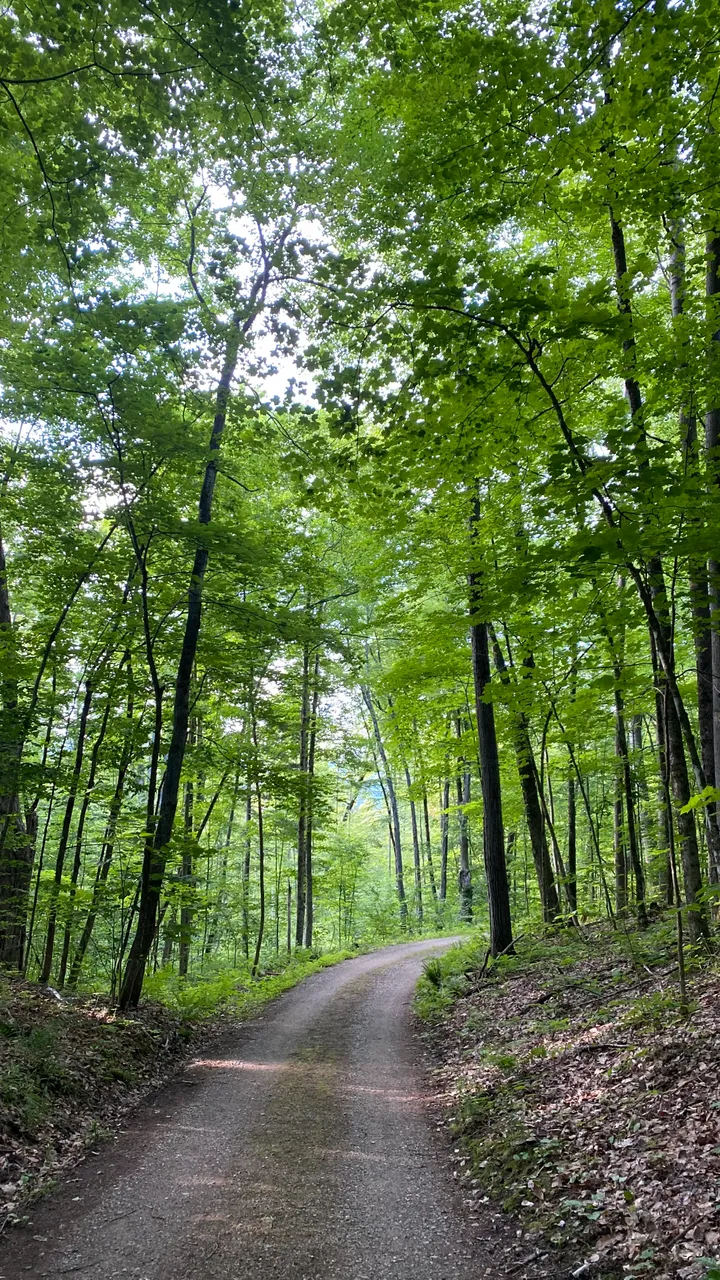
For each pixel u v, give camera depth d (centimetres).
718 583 639
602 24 526
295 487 820
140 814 1080
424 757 1831
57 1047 711
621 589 750
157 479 1050
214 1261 409
